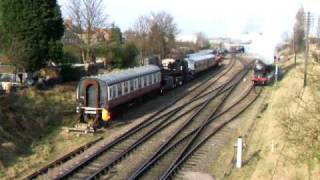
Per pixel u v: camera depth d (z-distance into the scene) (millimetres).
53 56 43312
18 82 41750
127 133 32094
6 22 41562
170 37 87188
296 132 20453
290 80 54906
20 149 27266
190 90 55562
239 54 139875
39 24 41719
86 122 34406
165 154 27656
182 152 27625
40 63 42688
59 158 25625
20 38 41500
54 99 38344
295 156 23734
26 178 22297
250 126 35281
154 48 80625
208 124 36656
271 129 31328
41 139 29828
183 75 61250
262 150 27656
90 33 59125
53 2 43125
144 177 23422
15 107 31562
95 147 28734
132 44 70688
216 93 52969
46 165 24438
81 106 34688
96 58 63094
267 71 59219
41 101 36188
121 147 28922
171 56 85188
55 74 46844
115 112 37469
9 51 41062
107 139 30875
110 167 24906
